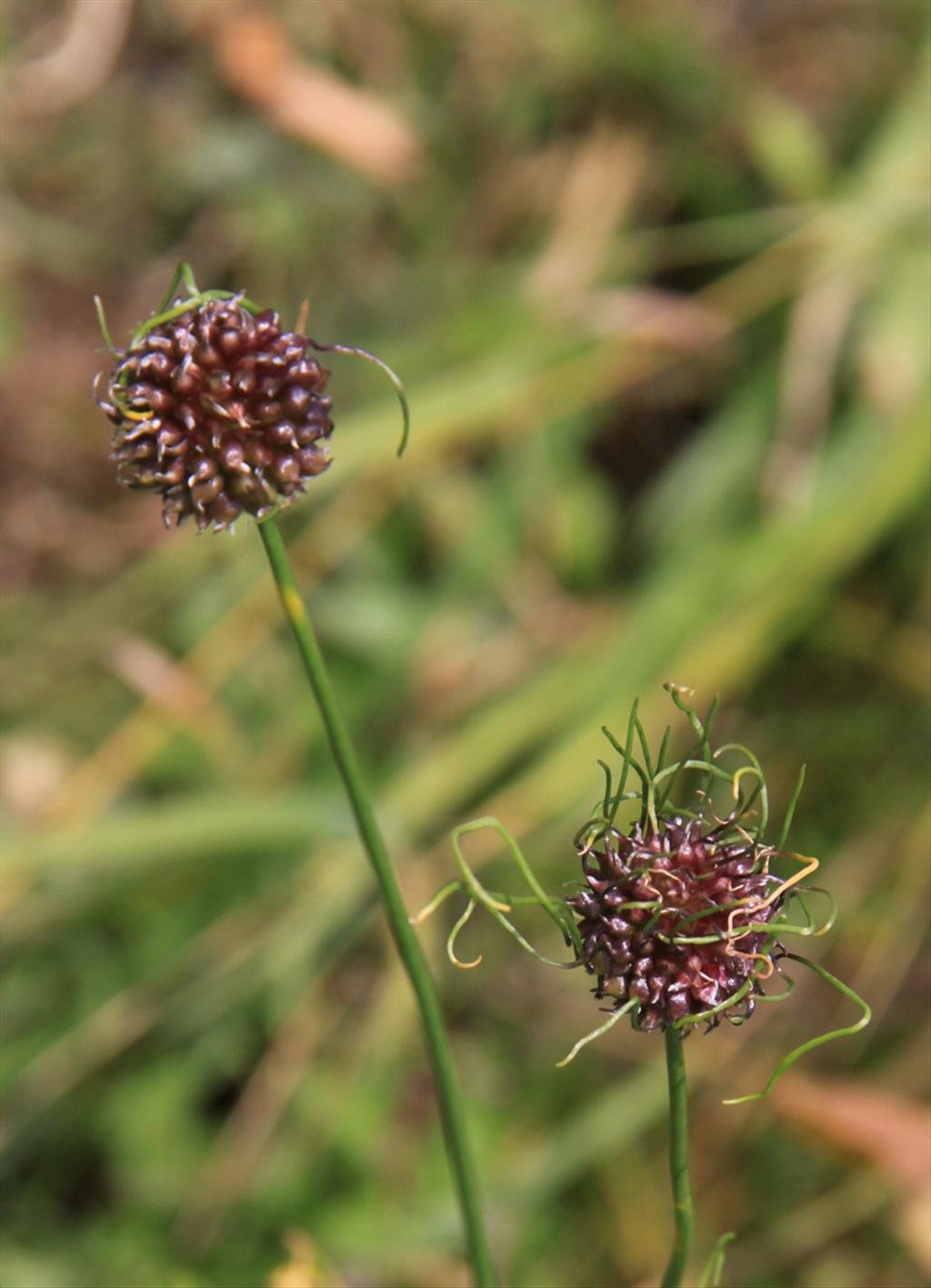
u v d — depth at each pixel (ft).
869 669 2.33
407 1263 1.93
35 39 2.78
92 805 2.27
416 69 2.70
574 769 2.15
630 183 2.65
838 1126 1.94
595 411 2.55
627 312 2.51
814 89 2.74
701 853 1.37
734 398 2.50
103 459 2.58
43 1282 1.90
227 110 2.69
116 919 2.16
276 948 2.07
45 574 2.54
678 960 1.37
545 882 2.14
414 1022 2.11
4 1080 2.03
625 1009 1.37
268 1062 2.05
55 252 2.71
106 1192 2.02
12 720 2.40
